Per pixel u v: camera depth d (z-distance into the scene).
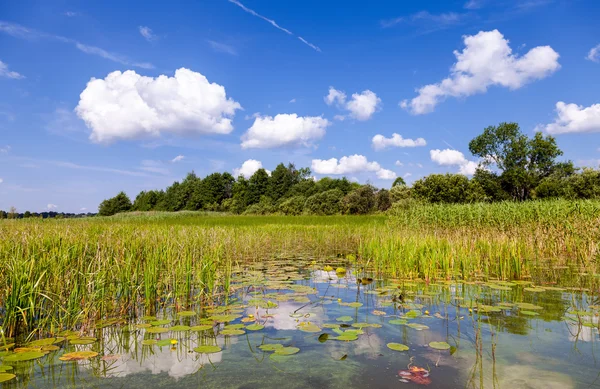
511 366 3.10
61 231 9.95
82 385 2.83
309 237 15.52
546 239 10.62
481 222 15.04
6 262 5.14
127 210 97.44
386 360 3.26
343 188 74.75
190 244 8.65
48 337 3.98
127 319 4.69
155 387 2.78
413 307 5.04
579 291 5.87
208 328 4.14
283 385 2.79
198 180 91.50
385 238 10.70
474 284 6.53
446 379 2.87
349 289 6.23
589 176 36.53
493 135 43.50
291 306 5.17
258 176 81.62
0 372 3.01
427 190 40.97
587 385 2.75
